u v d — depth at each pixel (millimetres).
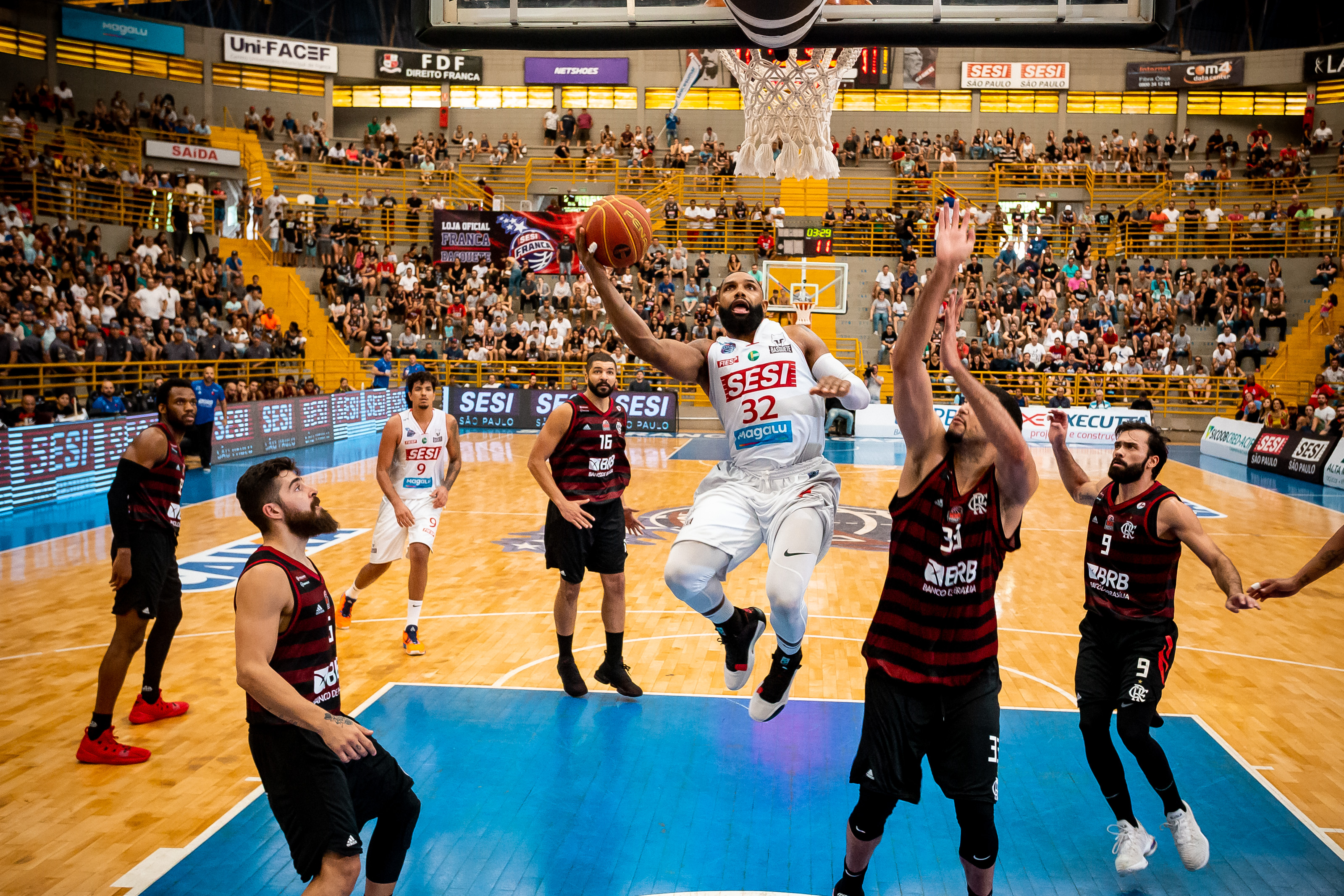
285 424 19812
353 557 10547
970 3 9047
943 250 3008
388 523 7395
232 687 6352
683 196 29375
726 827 4516
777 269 24516
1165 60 32531
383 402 24078
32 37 27875
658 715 5953
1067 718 5965
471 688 6395
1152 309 25969
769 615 8219
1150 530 4242
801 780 5027
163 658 5707
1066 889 4039
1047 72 32781
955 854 4352
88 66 29016
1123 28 8930
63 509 13055
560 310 26297
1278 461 18938
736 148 33000
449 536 11844
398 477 7367
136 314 19344
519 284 26797
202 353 19922
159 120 28188
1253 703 6258
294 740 3170
